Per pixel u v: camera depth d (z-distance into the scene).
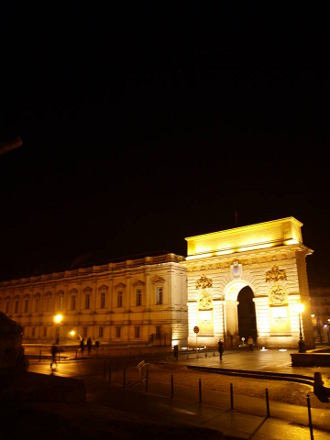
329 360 26.30
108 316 67.81
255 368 26.44
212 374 25.89
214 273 49.12
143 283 64.00
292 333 41.44
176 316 59.88
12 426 8.16
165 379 23.86
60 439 7.34
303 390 19.56
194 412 15.20
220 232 49.66
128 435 7.59
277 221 45.28
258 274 45.22
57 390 11.65
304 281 43.84
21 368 14.39
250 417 14.60
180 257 64.12
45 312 80.56
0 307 92.50
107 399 17.53
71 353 44.28
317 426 13.51
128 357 39.84
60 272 80.44
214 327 47.56
